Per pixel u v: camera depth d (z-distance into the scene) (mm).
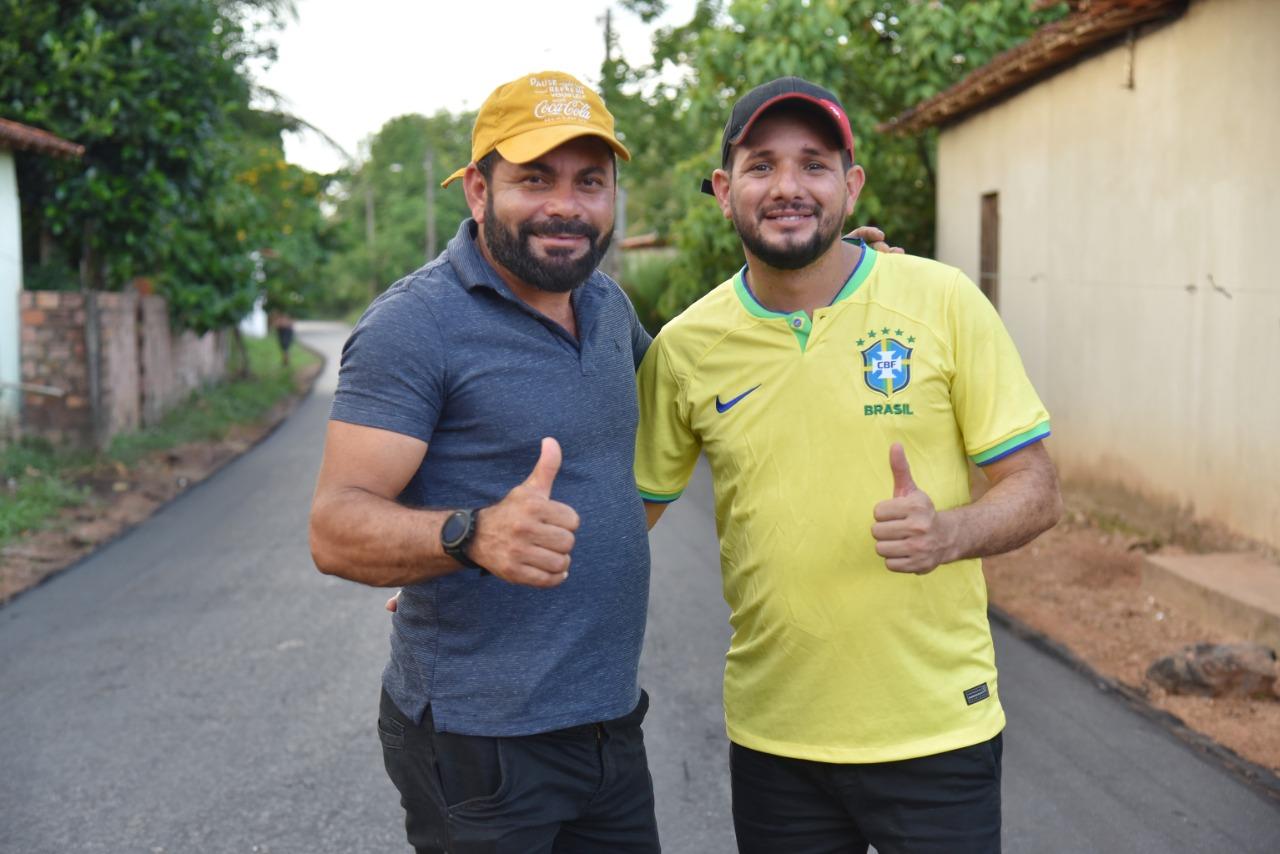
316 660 5773
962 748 2469
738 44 13461
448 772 2393
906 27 13453
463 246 2398
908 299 2506
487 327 2344
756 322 2543
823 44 13094
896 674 2465
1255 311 6980
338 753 4605
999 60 9961
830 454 2475
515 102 2330
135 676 5555
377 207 73250
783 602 2510
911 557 2207
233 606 6824
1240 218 7129
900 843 2484
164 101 13977
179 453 13289
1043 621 6230
